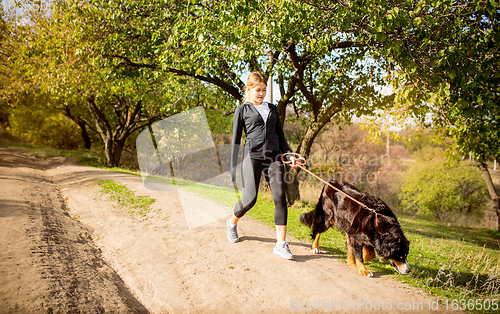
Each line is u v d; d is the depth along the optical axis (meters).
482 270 4.37
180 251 3.99
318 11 5.87
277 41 6.68
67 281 3.01
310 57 8.34
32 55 12.33
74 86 12.09
